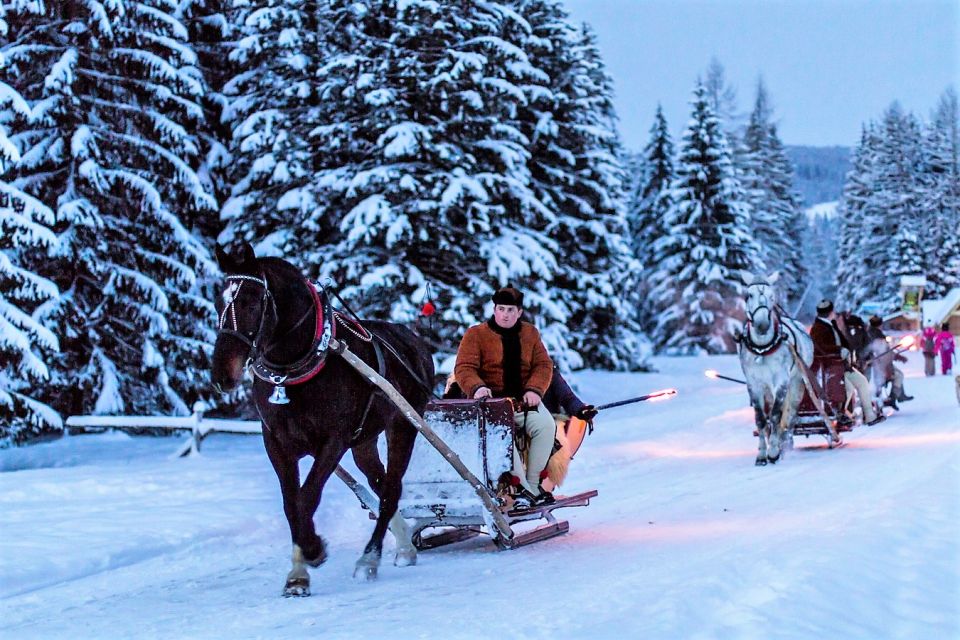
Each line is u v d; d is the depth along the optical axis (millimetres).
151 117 19797
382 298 21578
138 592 7258
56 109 18797
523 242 23781
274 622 6047
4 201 17828
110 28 18953
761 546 7066
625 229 37188
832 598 5445
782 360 14031
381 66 21750
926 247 71062
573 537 8906
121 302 19422
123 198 19625
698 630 4891
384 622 5820
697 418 22625
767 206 70375
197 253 20125
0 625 6316
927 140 75312
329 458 7168
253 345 6664
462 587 6875
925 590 5703
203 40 23688
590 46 43094
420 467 8438
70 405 19609
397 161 21891
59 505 10945
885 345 21250
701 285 52469
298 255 22047
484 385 8742
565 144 34656
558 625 5355
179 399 20000
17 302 18328
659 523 9391
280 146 21656
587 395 31469
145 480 12953
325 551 7102
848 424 15836
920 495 8914
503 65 24438
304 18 22656
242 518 10133
